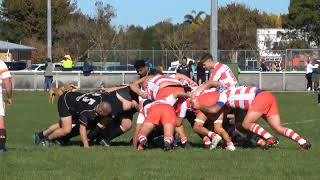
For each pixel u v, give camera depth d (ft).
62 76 336.70
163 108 97.91
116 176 73.56
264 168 79.20
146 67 106.42
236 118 104.32
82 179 72.02
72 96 105.09
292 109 211.41
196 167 79.77
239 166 80.64
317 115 187.83
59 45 631.15
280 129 99.66
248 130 101.86
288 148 101.04
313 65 337.72
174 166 80.64
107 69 395.55
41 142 109.50
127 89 105.09
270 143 98.94
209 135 100.78
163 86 101.65
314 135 134.10
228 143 99.55
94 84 339.16
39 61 621.72
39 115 189.16
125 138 125.49
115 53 402.52
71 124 106.11
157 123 98.32
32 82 344.69
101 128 106.63
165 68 399.03
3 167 80.18
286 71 363.15
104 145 107.86
